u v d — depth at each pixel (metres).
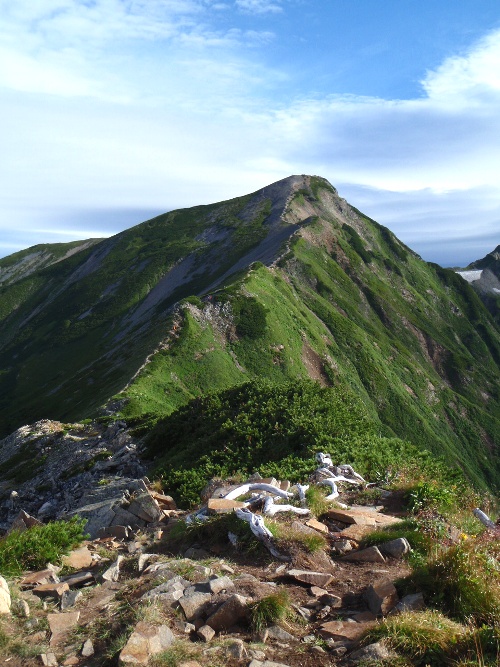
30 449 33.41
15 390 125.81
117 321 144.62
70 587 8.03
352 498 11.32
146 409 48.47
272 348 80.31
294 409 17.69
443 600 6.70
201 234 178.62
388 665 5.48
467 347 142.50
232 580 7.23
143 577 7.52
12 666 5.79
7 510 22.91
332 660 5.68
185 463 17.38
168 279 154.88
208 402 22.12
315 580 7.37
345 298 121.88
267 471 13.10
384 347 108.75
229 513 9.17
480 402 121.56
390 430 91.88
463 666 5.37
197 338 73.44
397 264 157.75
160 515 11.62
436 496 10.77
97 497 14.32
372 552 8.09
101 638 6.09
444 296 157.50
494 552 7.79
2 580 7.23
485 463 100.12
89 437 30.77
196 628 6.25
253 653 5.73
